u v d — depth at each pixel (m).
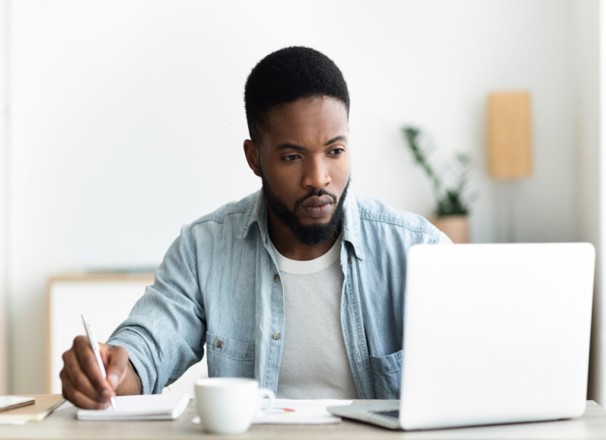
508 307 1.32
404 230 1.83
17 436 1.25
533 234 4.14
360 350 1.77
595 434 1.29
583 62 3.92
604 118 3.72
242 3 4.11
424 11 4.11
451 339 1.29
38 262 4.14
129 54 4.13
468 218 4.02
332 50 4.12
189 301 1.81
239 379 1.34
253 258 1.83
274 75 1.63
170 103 4.12
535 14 4.10
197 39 4.12
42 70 4.13
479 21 4.11
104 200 4.14
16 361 4.12
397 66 4.11
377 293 1.80
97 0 4.13
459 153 4.12
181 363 1.79
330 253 1.80
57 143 4.14
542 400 1.36
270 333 1.78
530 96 4.09
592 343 3.85
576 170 4.09
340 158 1.64
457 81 4.11
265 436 1.25
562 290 1.35
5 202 4.10
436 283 1.28
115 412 1.38
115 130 4.13
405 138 4.11
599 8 3.70
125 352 1.51
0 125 4.05
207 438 1.24
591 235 3.86
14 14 4.12
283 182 1.63
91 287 3.85
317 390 1.80
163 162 4.12
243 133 4.12
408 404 1.28
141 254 4.13
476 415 1.32
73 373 1.41
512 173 4.03
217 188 4.12
